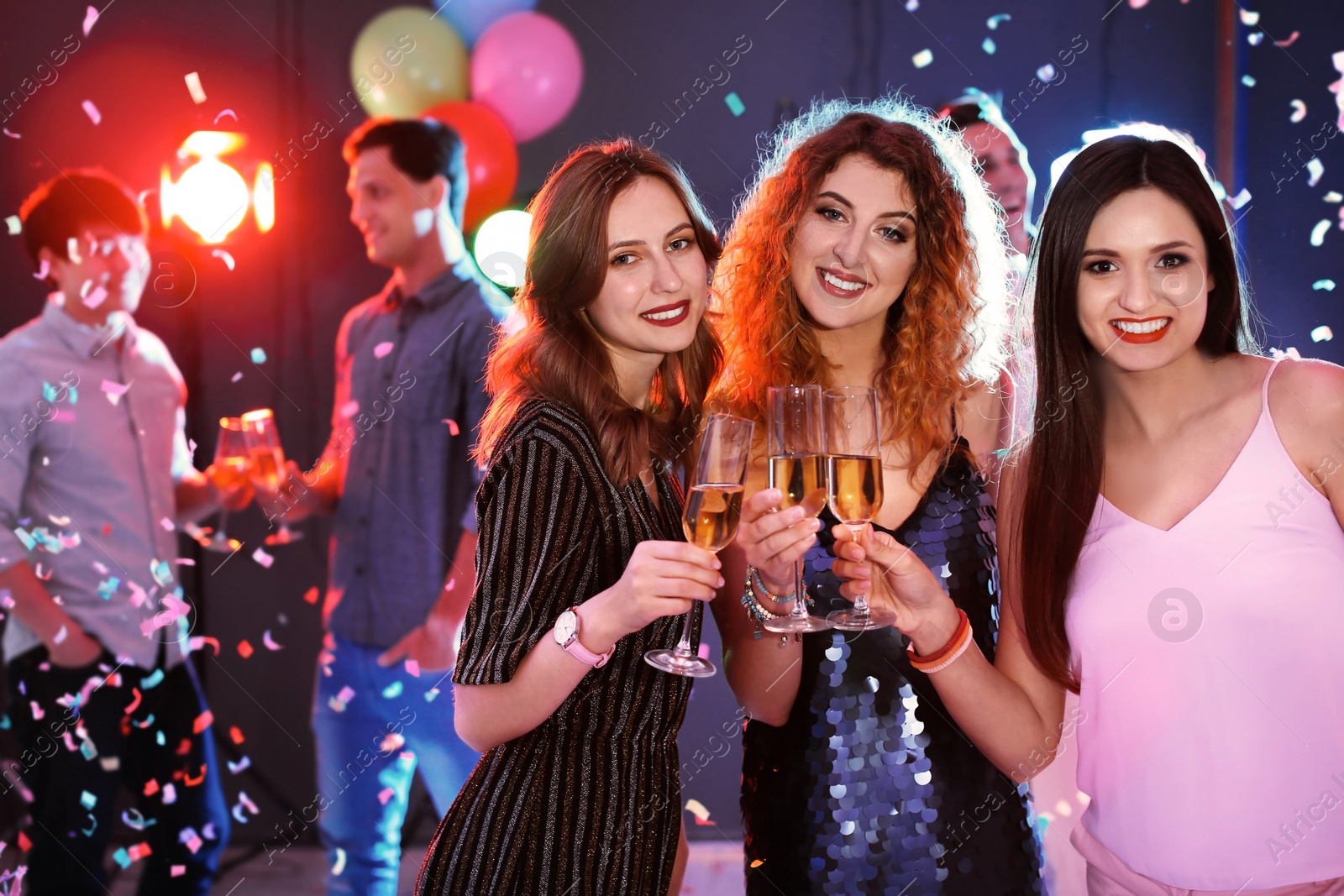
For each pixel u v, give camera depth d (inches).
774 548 61.9
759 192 87.0
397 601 138.3
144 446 140.8
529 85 196.4
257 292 193.9
